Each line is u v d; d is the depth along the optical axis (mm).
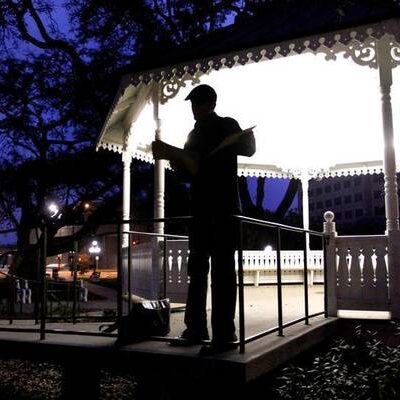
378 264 6000
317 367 4078
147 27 17656
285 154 12203
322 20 6406
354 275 6082
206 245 4188
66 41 18016
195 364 3729
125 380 6680
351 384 3658
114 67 17875
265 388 4359
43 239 4824
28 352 4582
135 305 4473
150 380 3961
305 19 6859
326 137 11469
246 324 5441
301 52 6270
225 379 3607
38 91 18344
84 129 18422
